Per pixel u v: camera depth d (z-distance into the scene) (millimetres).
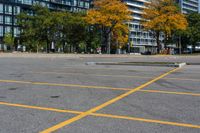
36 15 74375
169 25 69625
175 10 70875
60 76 14133
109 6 67188
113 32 72500
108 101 7848
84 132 5117
